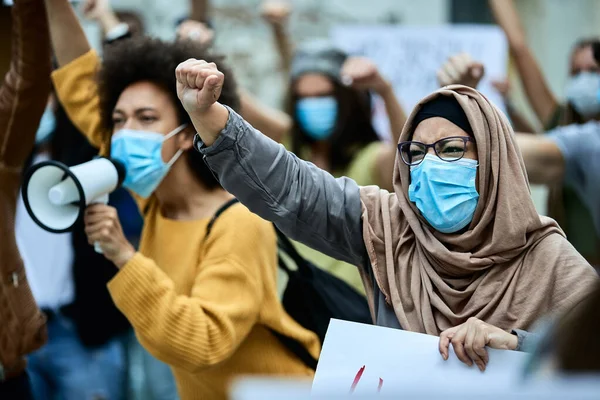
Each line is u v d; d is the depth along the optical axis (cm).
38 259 761
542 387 197
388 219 450
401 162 445
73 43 647
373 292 453
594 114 837
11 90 555
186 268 543
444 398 188
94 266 759
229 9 1377
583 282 405
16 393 585
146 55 562
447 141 429
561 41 1491
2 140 559
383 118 997
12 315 564
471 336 388
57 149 743
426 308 427
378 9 1440
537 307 408
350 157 800
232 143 425
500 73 1088
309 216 445
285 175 438
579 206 782
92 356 781
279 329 548
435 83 1099
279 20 1062
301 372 554
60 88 646
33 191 502
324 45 824
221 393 554
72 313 771
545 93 921
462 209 425
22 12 539
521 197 421
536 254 418
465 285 428
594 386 191
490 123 425
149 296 513
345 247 457
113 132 570
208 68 416
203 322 513
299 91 812
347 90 805
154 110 550
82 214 492
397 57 1099
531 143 735
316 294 567
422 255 437
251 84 1379
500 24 938
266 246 550
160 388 812
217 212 548
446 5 1464
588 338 220
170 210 571
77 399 779
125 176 540
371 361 402
